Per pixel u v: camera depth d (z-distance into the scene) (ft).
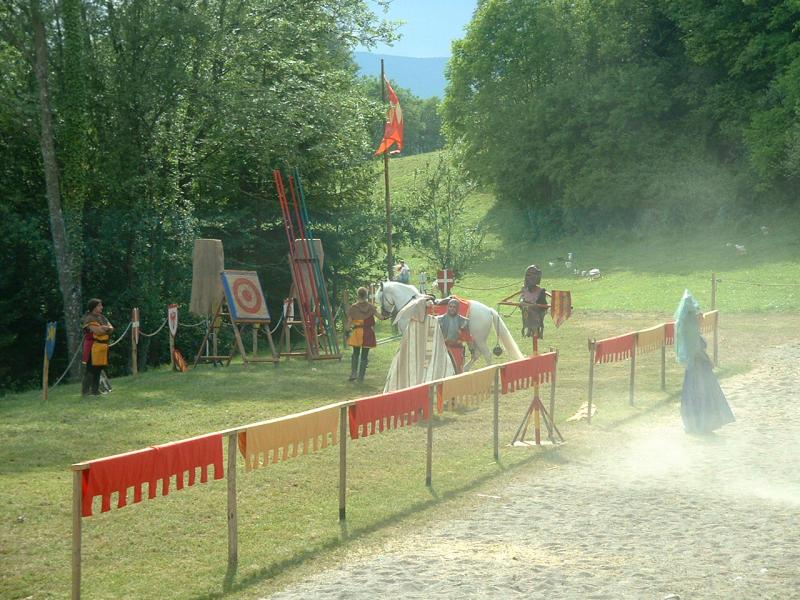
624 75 203.51
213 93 99.35
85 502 23.03
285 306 85.35
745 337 88.38
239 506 33.78
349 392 62.34
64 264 87.15
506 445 44.68
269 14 107.65
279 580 25.95
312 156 115.55
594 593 23.98
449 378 38.45
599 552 27.99
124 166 95.86
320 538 29.89
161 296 97.66
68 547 28.99
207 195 114.62
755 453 42.80
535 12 229.86
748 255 153.17
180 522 31.81
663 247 181.88
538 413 45.11
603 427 49.29
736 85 184.44
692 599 23.48
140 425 50.21
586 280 158.20
